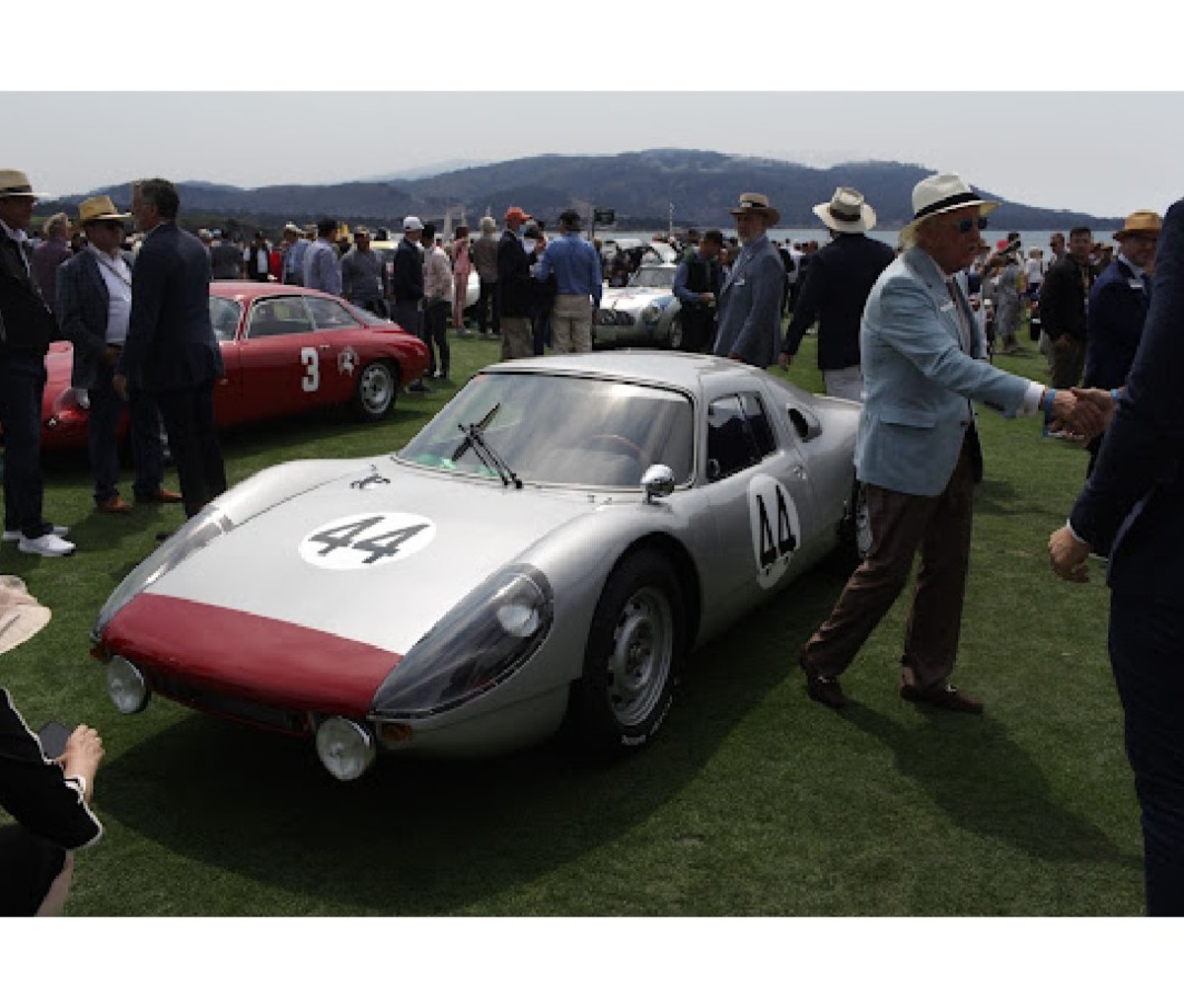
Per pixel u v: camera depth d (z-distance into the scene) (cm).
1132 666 197
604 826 306
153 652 301
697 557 368
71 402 699
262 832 299
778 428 460
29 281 534
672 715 382
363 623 296
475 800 320
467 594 304
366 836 298
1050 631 482
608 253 2638
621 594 324
